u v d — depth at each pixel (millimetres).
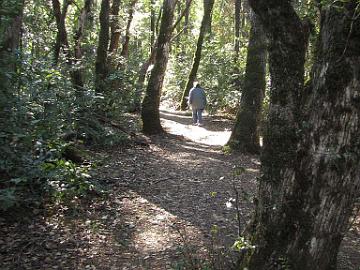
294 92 3760
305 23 3830
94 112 11227
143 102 13078
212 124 17031
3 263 4977
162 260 5227
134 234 5977
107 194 7340
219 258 4531
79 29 12469
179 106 22469
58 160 6891
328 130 3600
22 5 7379
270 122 3904
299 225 3771
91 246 5555
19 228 5824
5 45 7215
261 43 10984
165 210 6891
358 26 3428
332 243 3820
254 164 10164
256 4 3740
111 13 16297
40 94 7805
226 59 19656
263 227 3941
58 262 5113
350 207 3779
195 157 10633
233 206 7152
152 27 22281
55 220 6180
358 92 3523
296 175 3768
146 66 17188
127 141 11375
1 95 6297
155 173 8945
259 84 11180
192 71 21375
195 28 28406
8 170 6273
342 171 3617
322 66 3637
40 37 14070
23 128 6688
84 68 12180
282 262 3803
